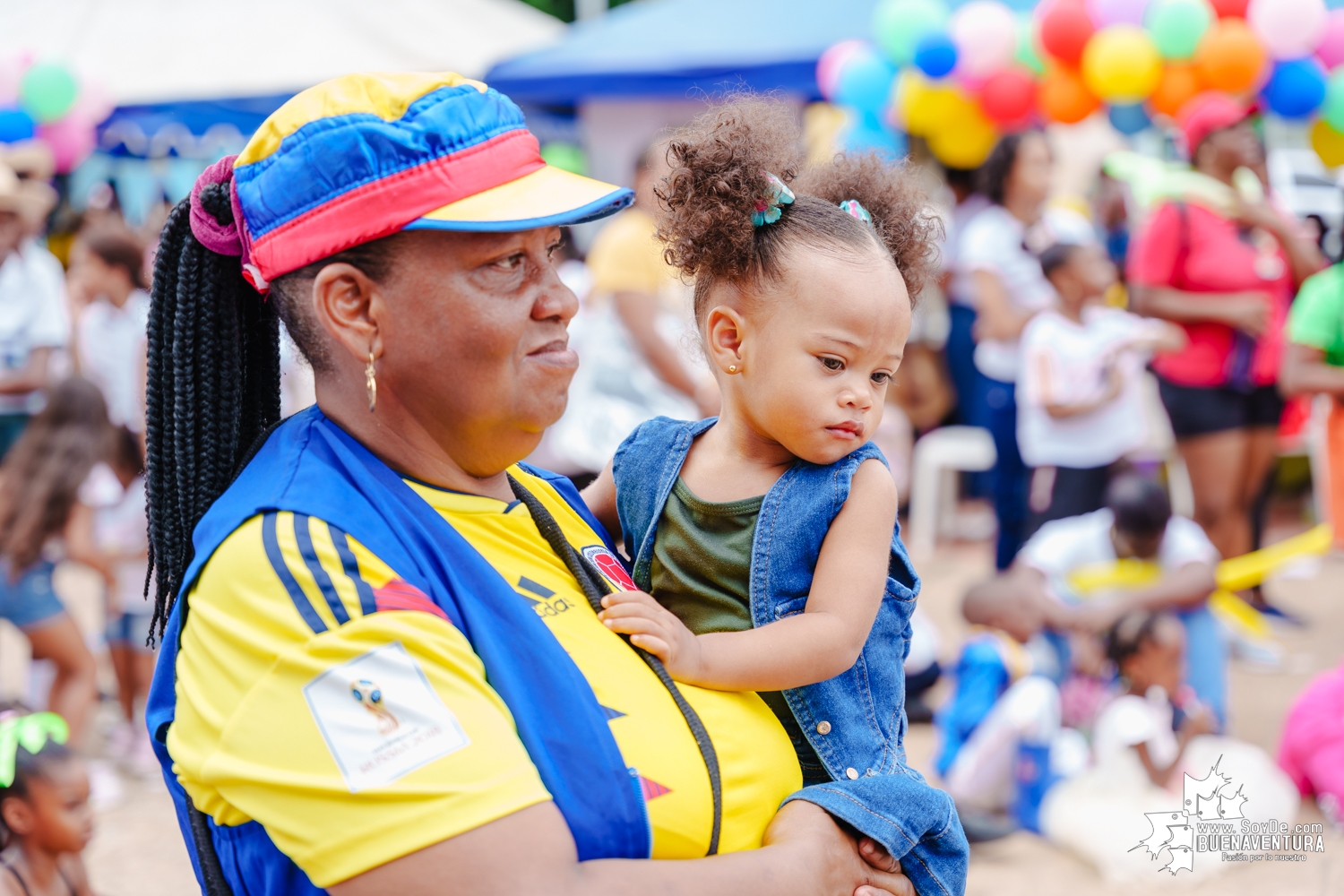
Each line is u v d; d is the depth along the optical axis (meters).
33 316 5.44
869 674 1.51
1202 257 4.96
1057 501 5.05
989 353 5.47
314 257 1.23
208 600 1.20
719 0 7.64
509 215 1.22
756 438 1.53
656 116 7.67
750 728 1.39
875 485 1.46
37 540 3.96
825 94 6.27
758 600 1.46
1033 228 5.57
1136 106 7.81
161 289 1.40
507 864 1.08
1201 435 5.11
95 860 3.60
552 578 1.38
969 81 5.42
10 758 2.62
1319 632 5.35
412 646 1.13
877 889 1.36
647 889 1.14
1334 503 5.45
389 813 1.08
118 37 8.45
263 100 8.21
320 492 1.22
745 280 1.46
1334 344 4.91
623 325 4.30
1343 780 3.61
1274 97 5.23
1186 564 3.96
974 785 3.73
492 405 1.29
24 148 5.90
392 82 1.24
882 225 1.60
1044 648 3.97
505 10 9.88
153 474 1.43
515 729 1.18
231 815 1.18
